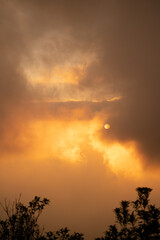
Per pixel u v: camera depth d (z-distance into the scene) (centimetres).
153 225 448
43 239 451
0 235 444
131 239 448
